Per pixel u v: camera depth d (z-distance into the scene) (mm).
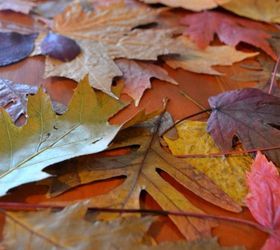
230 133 492
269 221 441
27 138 468
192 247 419
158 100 530
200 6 627
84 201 439
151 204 453
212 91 543
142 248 414
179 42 588
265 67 571
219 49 586
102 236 416
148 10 628
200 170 474
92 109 482
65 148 464
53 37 575
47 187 459
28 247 409
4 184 443
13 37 574
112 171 468
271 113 500
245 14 625
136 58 563
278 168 477
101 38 585
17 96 521
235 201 457
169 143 490
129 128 495
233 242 436
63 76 541
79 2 625
